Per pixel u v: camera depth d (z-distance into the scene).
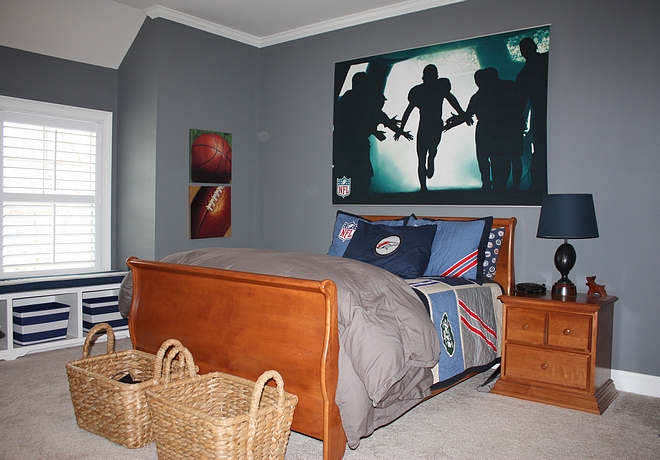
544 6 3.48
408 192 4.09
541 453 2.31
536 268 3.53
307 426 2.12
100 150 4.62
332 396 2.04
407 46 4.11
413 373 2.31
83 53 4.40
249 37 4.91
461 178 3.83
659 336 3.12
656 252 3.12
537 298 3.02
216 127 4.71
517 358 3.07
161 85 4.27
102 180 4.62
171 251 4.40
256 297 2.29
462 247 3.44
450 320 2.84
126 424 2.27
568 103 3.41
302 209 4.78
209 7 4.22
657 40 3.11
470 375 2.96
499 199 3.66
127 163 4.55
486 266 3.50
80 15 4.11
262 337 2.26
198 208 4.58
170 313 2.70
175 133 4.39
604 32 3.28
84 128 4.53
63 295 4.12
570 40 3.39
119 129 4.66
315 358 2.08
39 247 4.22
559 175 3.45
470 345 2.94
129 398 2.26
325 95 4.60
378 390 2.00
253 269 2.44
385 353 2.03
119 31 4.39
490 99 3.69
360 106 4.36
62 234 4.32
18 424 2.53
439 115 3.92
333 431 2.06
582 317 2.87
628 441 2.45
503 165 3.64
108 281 4.14
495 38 3.67
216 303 2.47
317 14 4.36
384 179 4.22
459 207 3.86
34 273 4.21
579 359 2.87
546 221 3.09
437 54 3.93
